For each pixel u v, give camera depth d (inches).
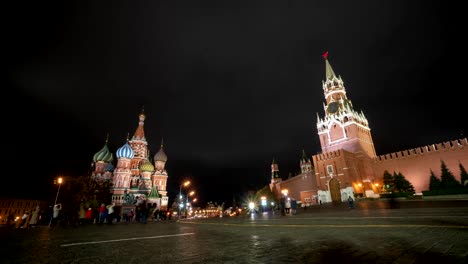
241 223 682.8
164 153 3750.0
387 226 387.2
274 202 3184.1
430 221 442.6
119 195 2893.7
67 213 948.6
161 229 585.3
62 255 225.8
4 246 290.7
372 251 203.9
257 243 278.4
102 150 3240.7
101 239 360.5
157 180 3513.8
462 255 175.5
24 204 3464.6
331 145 2965.1
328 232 350.3
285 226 491.5
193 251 239.8
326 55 3784.5
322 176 2394.2
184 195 3570.4
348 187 2155.5
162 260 199.9
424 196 1605.6
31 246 288.8
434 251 193.0
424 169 2233.0
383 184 2343.8
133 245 288.4
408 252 193.9
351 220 558.6
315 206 1786.4
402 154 2410.2
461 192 1454.2
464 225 356.5
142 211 970.7
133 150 3331.7
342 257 187.8
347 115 2893.7
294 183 3075.8
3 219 3223.4
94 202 2057.1
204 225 690.2
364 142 2878.9
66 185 2153.1
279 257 197.9
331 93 3324.3
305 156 4933.6
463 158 2020.2
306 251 217.3
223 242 298.8
